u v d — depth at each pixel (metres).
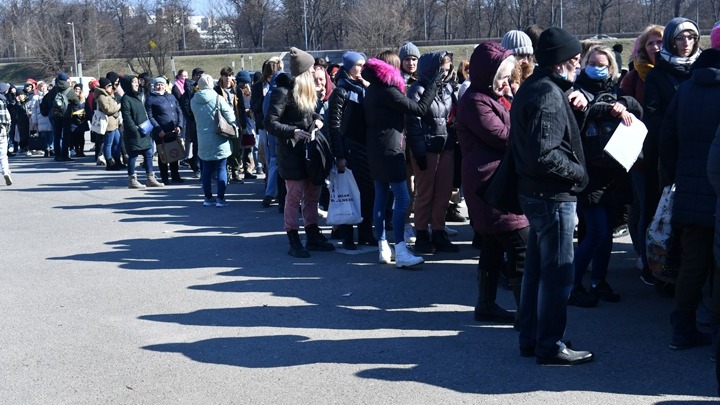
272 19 88.44
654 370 5.27
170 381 5.36
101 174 17.52
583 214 6.59
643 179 7.00
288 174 8.66
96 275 8.29
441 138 8.31
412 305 6.86
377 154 7.89
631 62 7.75
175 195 13.81
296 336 6.16
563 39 5.03
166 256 9.05
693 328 5.64
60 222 11.56
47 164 20.28
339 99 8.70
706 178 5.34
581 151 5.12
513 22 80.38
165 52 71.00
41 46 72.81
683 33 6.42
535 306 5.50
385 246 8.32
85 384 5.37
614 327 6.13
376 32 68.62
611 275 7.59
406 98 7.75
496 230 5.84
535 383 5.10
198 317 6.72
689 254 5.53
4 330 6.54
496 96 6.02
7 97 23.77
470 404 4.82
